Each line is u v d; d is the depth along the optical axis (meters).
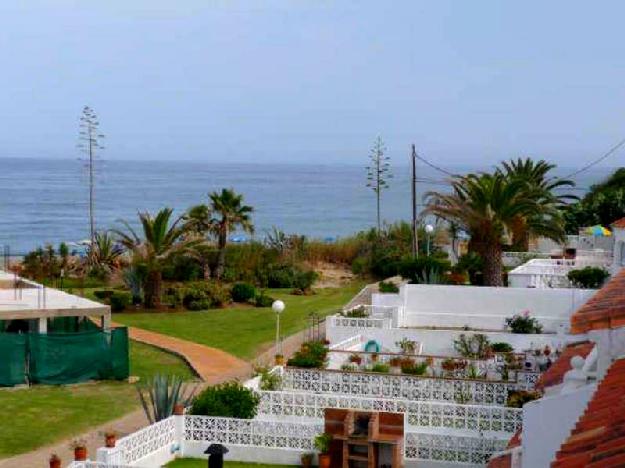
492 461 15.35
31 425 25.70
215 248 51.38
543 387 16.02
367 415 20.92
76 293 49.53
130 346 37.47
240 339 38.94
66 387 30.66
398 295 39.31
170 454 21.84
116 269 53.97
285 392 23.75
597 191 73.38
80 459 18.67
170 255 46.50
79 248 77.88
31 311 31.36
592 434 7.91
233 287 49.19
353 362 29.52
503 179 43.91
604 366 12.11
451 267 48.06
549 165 65.38
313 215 156.88
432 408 22.61
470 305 38.56
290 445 21.78
